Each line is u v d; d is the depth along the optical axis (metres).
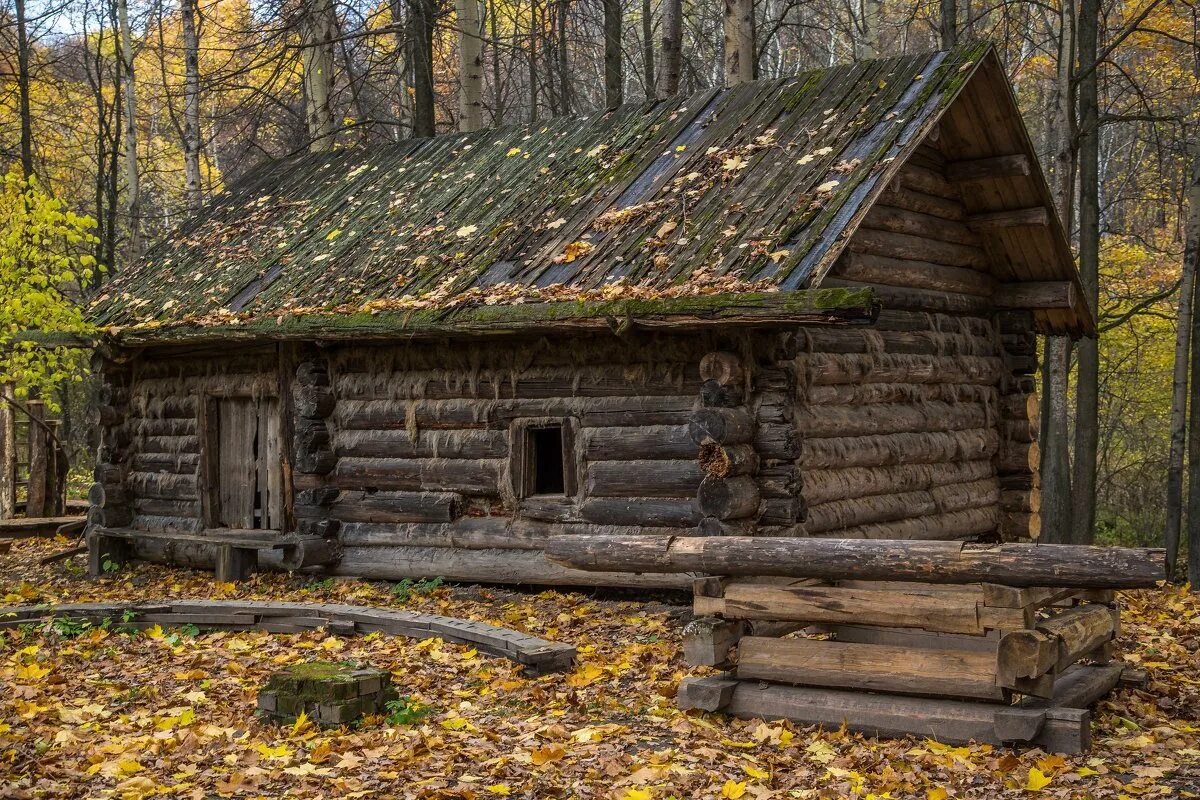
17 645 10.22
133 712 8.08
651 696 8.40
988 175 13.18
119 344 15.02
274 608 10.75
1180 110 25.38
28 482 20.75
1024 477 14.81
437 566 12.98
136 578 14.79
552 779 6.60
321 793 6.36
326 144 23.17
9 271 15.52
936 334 13.43
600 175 13.52
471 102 20.62
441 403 12.98
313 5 21.92
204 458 14.94
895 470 12.60
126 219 33.28
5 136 32.78
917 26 35.75
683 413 11.51
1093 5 16.81
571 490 12.12
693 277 10.69
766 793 6.34
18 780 6.39
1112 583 6.67
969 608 7.11
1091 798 6.27
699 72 32.72
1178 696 8.52
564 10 24.81
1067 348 16.81
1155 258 22.61
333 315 12.83
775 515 10.91
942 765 6.82
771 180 11.81
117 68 26.59
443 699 8.39
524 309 11.32
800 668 7.70
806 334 11.24
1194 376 14.98
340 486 13.72
